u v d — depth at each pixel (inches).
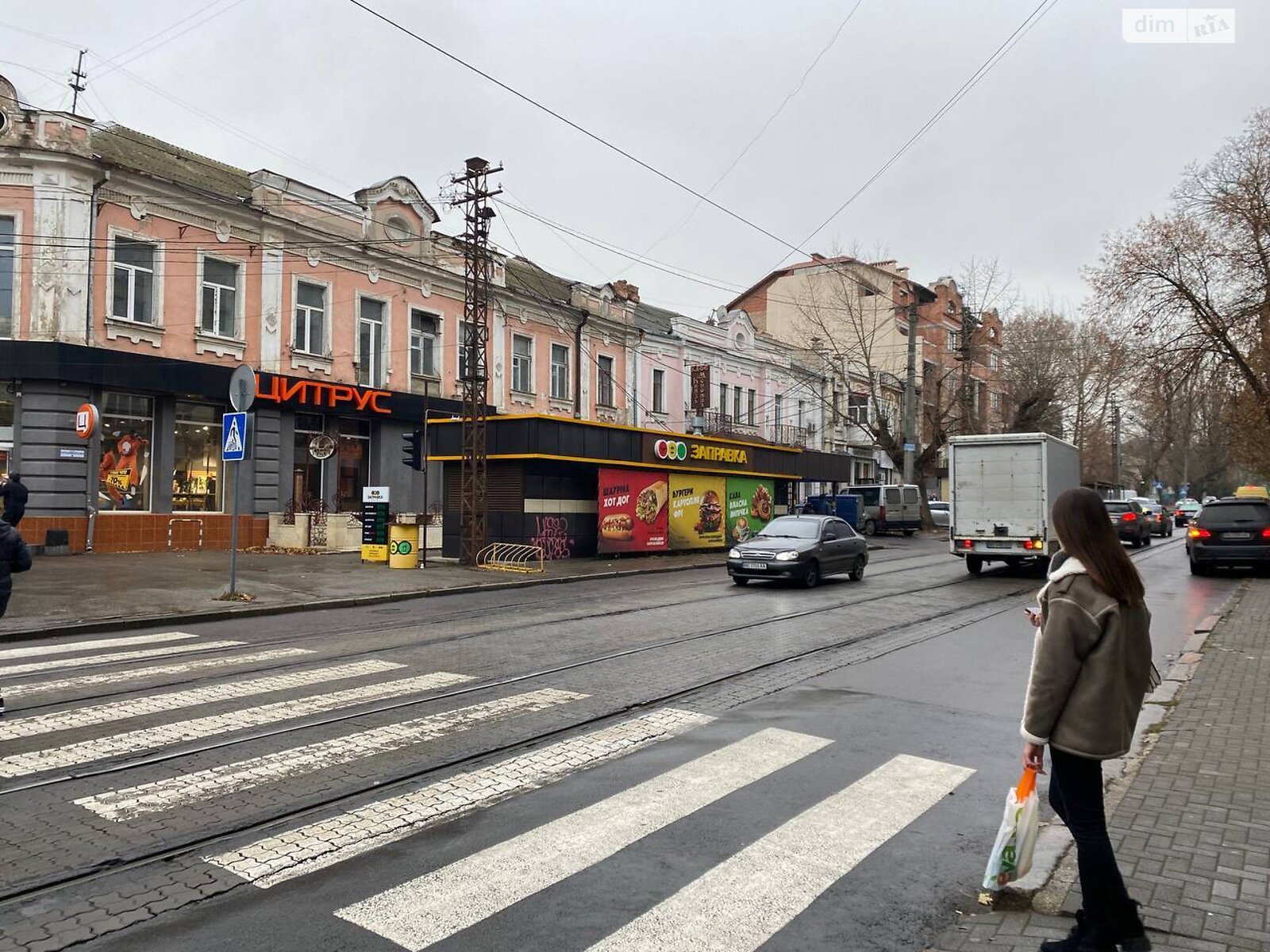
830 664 358.6
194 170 919.7
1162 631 464.4
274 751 227.5
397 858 163.6
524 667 338.6
